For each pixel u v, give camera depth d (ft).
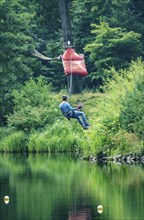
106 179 134.00
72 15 301.02
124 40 272.31
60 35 303.89
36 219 95.66
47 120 228.43
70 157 191.62
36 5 295.48
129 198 109.60
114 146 179.01
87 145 183.32
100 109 199.41
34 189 122.72
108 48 275.59
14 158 193.06
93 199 109.91
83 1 296.30
